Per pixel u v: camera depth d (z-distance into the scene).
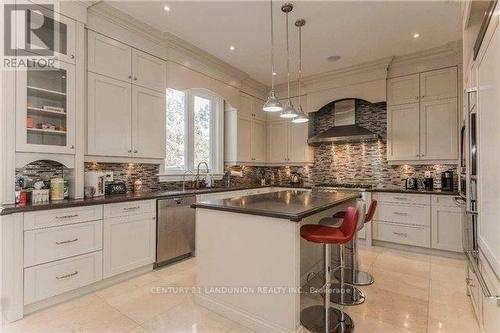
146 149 3.44
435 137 4.01
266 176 6.01
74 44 2.71
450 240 3.67
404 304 2.40
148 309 2.32
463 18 2.51
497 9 1.25
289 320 1.90
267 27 3.31
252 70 4.75
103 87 2.99
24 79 2.39
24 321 2.12
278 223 1.96
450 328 2.04
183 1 2.81
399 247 4.09
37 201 2.45
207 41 3.68
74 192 2.73
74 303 2.41
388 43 3.72
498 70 1.23
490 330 1.66
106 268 2.72
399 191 4.05
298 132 5.42
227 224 2.23
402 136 4.27
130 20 3.12
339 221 2.57
